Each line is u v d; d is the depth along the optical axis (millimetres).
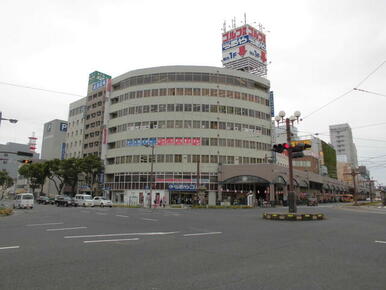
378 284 5285
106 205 45969
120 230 12883
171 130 56812
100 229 13250
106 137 63344
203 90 58375
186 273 5973
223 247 8789
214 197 54531
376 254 7785
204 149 56031
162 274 5887
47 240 9891
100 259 7117
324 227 14289
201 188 49938
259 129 60281
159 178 55406
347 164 119500
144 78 60375
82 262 6805
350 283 5344
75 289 4965
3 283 5246
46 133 94375
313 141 86625
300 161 78562
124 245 9023
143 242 9625
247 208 40656
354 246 8961
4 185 106875
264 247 8805
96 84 74438
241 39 76562
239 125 58500
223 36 80000
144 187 55844
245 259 7215
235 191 55406
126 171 57812
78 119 79188
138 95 59938
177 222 17156
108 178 61625
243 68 75062
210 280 5516
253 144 58844
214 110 57812
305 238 10609
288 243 9523
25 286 5094
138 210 33719
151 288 5047
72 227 14062
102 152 62719
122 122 60812
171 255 7637
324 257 7445
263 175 51625
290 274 5918
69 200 46375
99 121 70875
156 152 56406
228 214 25625
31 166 67562
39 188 87562
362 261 7012
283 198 54125
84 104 77812
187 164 55344
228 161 56344
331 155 102375
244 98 60031
